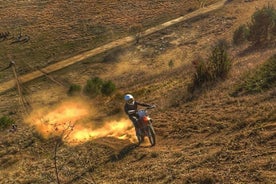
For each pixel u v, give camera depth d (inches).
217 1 2448.3
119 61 1831.9
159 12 2385.6
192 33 2023.9
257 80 580.7
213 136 422.6
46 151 539.2
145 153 428.5
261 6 2217.0
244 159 331.9
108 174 396.5
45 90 1589.6
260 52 1039.0
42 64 1911.9
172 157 392.8
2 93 1626.5
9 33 2325.3
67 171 430.9
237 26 1978.3
